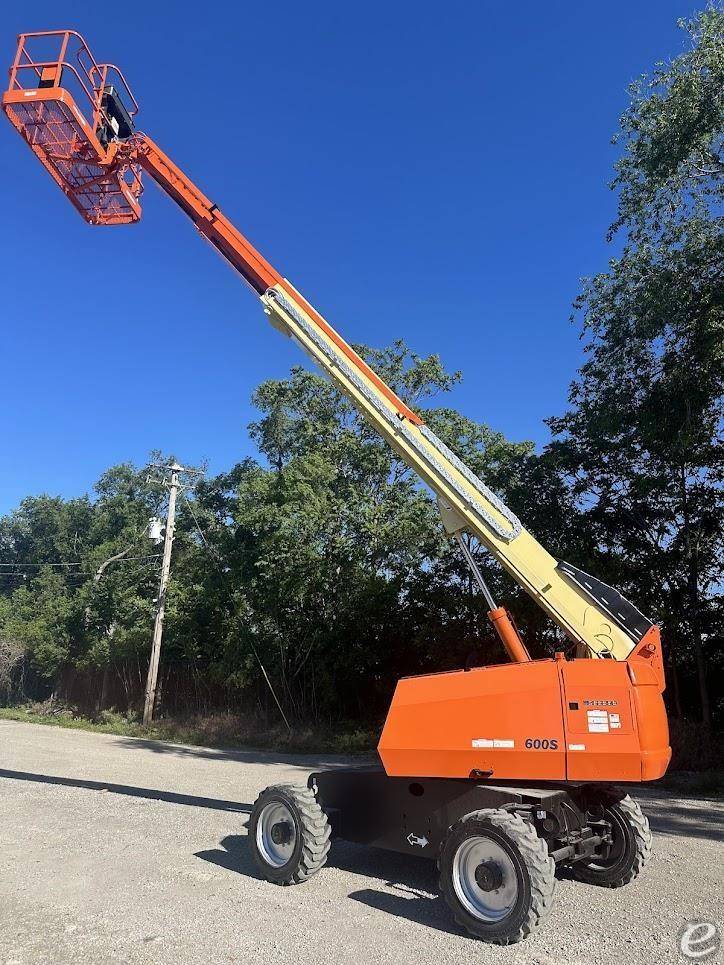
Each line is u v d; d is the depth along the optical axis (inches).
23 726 1087.0
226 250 313.7
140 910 208.2
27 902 215.3
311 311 291.4
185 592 1100.5
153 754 686.5
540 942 186.1
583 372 676.1
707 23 523.8
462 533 257.4
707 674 683.4
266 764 610.9
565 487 711.1
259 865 240.1
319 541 900.0
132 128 347.6
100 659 1245.7
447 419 936.9
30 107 308.8
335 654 898.7
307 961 173.2
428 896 225.0
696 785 481.4
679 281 558.6
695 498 635.5
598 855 240.8
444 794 219.1
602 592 232.8
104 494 1828.2
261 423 1295.5
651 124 577.6
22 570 2114.9
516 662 236.2
